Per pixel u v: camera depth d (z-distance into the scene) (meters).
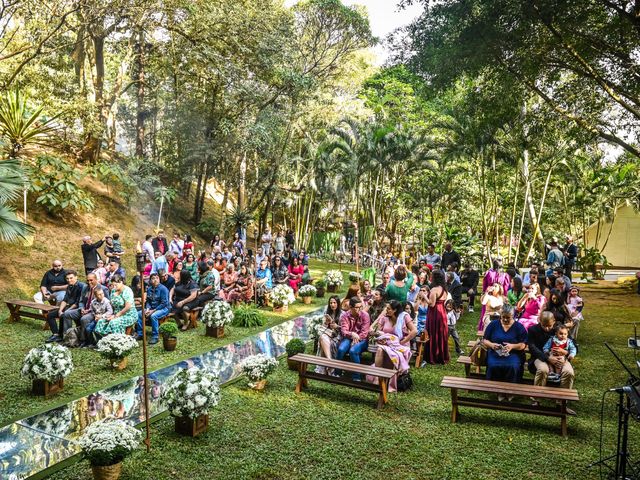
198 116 23.08
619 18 10.38
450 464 5.21
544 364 6.88
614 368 8.87
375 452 5.44
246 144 22.08
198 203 25.72
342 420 6.29
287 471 4.99
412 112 31.27
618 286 21.36
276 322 11.98
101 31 19.67
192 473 4.89
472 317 13.22
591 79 11.88
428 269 13.27
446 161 20.30
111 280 9.54
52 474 4.78
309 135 28.36
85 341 9.27
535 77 11.57
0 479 4.68
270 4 22.62
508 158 19.38
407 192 25.98
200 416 5.77
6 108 16.28
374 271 16.58
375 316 9.14
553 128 13.84
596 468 5.16
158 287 10.02
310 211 27.80
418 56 11.06
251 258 15.59
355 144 23.75
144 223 21.44
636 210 26.25
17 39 18.38
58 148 20.97
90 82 23.58
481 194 23.45
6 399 6.66
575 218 29.27
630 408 4.79
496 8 9.70
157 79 24.56
